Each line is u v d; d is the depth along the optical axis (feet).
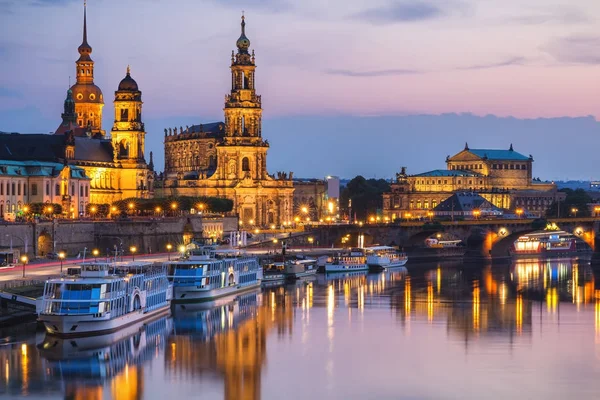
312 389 581.12
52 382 583.99
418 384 592.19
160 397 561.84
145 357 643.04
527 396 569.23
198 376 603.26
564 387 586.45
